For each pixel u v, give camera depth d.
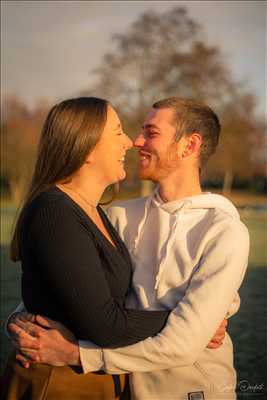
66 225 1.86
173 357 1.88
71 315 1.82
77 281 1.81
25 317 1.96
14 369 2.02
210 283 1.96
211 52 35.56
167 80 35.53
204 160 2.38
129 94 35.56
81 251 1.85
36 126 44.28
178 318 1.92
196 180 2.35
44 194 1.92
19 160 43.91
